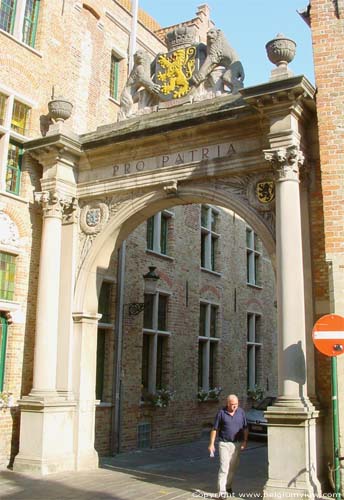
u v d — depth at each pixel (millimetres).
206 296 19141
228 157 10555
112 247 12273
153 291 14445
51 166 12219
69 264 12070
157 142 11344
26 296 12156
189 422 17250
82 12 15148
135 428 14852
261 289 23406
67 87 14148
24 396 11367
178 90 11852
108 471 11289
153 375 15953
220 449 8789
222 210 21031
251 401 21609
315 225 9852
